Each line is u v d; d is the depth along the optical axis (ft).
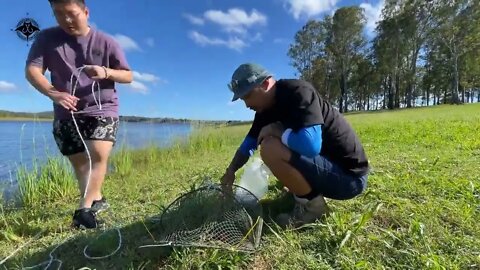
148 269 6.39
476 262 5.85
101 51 8.71
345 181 7.18
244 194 7.81
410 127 31.48
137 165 19.83
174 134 26.68
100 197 9.20
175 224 7.14
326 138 7.04
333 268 6.00
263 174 9.19
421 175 10.82
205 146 27.14
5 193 12.93
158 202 10.50
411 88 147.02
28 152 14.56
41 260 7.18
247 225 6.81
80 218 8.62
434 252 6.21
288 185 7.34
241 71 6.81
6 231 8.83
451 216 7.57
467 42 120.37
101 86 8.73
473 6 117.19
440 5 122.83
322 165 7.00
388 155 15.74
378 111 117.91
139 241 7.41
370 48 149.59
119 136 21.84
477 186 9.38
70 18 8.20
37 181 12.83
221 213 6.96
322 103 7.00
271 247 6.64
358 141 7.34
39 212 10.68
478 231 6.92
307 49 153.28
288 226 7.37
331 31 149.38
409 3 129.39
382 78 156.15
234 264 6.21
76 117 8.58
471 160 13.35
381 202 8.32
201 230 6.81
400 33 133.69
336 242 6.62
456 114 54.80
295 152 6.86
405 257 6.08
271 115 7.31
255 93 6.79
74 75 8.54
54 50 8.42
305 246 6.72
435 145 18.49
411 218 7.54
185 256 6.40
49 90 8.13
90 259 6.94
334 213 7.53
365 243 6.60
